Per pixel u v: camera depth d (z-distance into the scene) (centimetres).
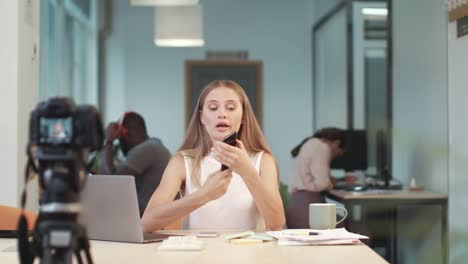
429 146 479
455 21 409
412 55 519
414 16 512
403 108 544
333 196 511
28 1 320
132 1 701
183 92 885
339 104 729
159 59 883
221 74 888
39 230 108
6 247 186
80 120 108
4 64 305
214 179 204
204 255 168
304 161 500
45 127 108
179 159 232
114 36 880
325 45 810
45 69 553
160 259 163
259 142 234
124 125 419
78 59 749
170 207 205
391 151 567
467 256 404
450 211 430
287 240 187
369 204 476
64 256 108
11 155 303
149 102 880
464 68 395
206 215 222
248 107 232
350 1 670
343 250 175
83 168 111
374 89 620
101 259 163
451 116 420
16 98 304
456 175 417
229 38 890
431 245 457
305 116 888
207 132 234
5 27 305
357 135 584
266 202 209
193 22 761
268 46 891
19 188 305
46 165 108
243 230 218
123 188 187
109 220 191
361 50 654
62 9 634
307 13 890
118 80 879
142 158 385
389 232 487
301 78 889
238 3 891
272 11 891
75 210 109
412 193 475
